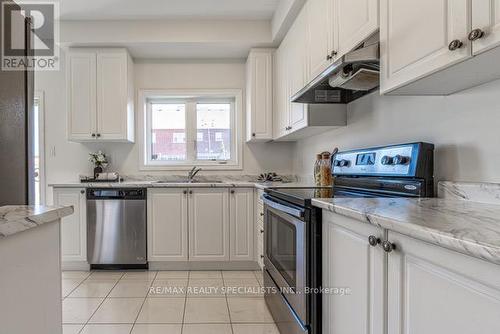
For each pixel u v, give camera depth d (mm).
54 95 3824
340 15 1859
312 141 3303
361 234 1089
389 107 1949
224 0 3037
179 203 3330
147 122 3980
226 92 3949
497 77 1193
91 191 3270
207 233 3350
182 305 2482
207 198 3352
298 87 2719
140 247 3301
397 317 900
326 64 2070
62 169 3834
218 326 2150
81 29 3383
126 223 3285
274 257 2178
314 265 1469
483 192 1258
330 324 1355
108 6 3113
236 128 3988
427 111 1611
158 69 3912
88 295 2672
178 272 3295
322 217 1441
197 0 3033
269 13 3303
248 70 3729
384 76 1379
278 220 2055
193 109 4027
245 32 3441
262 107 3629
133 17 3344
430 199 1404
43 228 1044
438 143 1531
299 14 2676
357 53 1459
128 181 3777
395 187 1618
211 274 3230
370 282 1035
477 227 762
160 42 3416
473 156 1335
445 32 1031
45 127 3818
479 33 901
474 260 647
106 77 3533
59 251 1154
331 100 2439
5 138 1274
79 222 3266
